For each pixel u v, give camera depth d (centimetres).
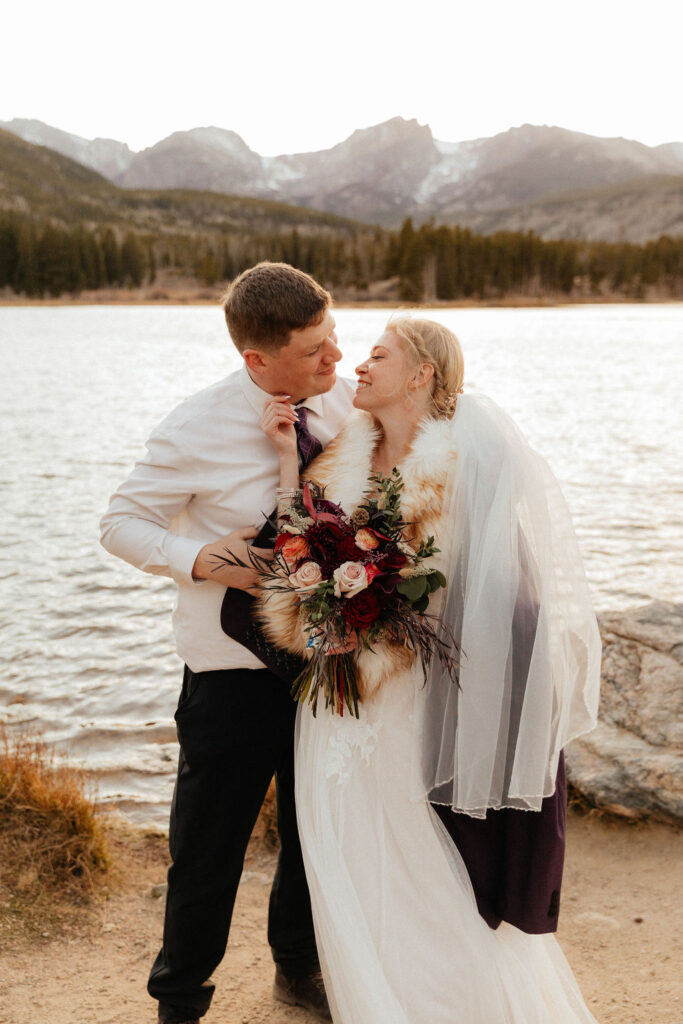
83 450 1328
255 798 224
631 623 398
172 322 7050
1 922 277
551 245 13938
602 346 4319
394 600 202
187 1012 229
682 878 310
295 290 208
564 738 210
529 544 210
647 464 1253
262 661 215
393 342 211
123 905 300
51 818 318
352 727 210
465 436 208
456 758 201
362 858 206
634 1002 249
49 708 510
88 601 687
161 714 503
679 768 335
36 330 5638
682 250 14412
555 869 208
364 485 214
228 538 216
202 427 222
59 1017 241
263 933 293
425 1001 201
